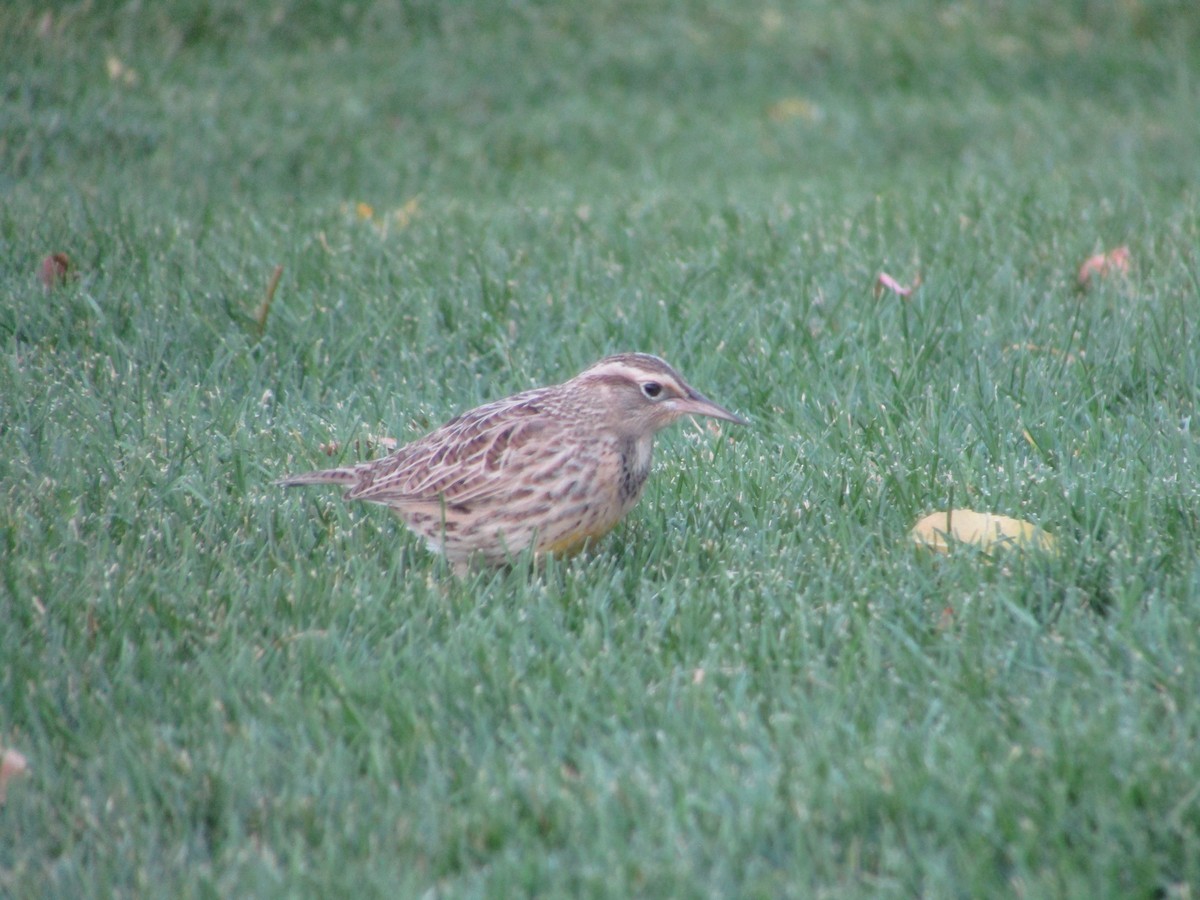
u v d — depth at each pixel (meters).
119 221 15.85
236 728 7.73
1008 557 9.21
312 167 20.61
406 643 8.59
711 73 26.95
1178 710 7.57
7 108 20.41
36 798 7.19
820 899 6.30
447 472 9.44
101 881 6.64
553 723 7.70
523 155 22.84
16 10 24.06
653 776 7.17
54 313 13.72
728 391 12.70
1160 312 13.38
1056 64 27.22
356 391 12.59
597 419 9.41
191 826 7.07
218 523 10.15
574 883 6.52
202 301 14.07
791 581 9.13
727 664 8.28
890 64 27.28
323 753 7.41
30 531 9.81
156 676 8.16
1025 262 15.19
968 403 11.82
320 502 10.69
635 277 15.17
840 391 12.38
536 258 15.81
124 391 12.28
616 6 29.03
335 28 26.59
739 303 14.27
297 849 6.68
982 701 7.71
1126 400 11.92
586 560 9.75
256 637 8.62
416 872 6.59
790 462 10.95
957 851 6.54
